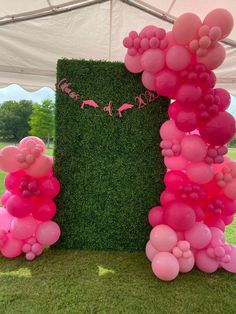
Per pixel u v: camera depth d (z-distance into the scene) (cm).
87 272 243
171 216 227
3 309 190
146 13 299
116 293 213
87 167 281
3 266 248
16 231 246
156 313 193
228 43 322
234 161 247
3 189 645
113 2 287
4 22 309
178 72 222
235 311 198
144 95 275
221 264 249
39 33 331
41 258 266
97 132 279
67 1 281
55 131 279
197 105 221
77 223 286
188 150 222
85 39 342
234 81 389
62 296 207
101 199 285
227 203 247
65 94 276
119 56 374
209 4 268
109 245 288
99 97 276
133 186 284
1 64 377
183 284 229
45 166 244
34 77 401
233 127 221
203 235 232
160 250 230
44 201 258
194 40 205
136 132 279
